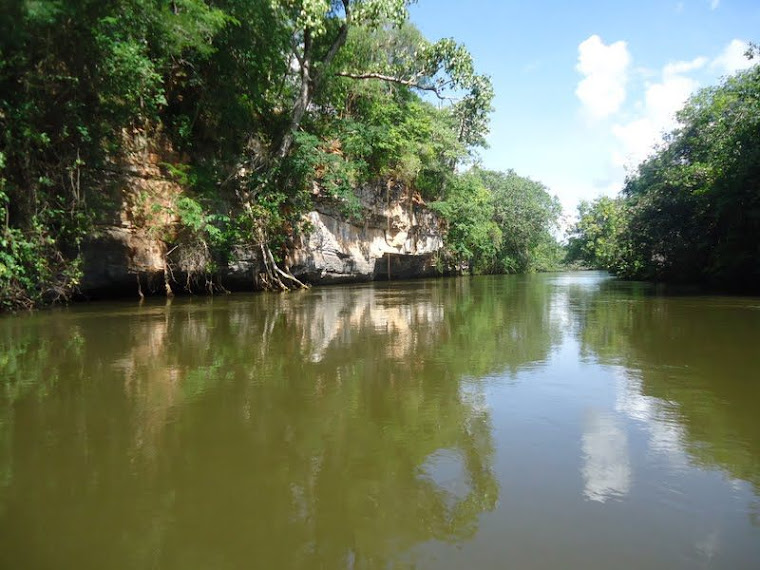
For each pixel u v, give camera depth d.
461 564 1.89
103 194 11.77
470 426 3.40
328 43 18.03
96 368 5.04
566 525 2.16
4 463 2.78
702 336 7.15
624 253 33.44
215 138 15.36
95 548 2.00
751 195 18.64
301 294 15.93
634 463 2.78
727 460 2.81
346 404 3.89
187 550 1.99
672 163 27.48
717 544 2.00
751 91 20.75
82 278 11.94
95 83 10.38
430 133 27.72
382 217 25.05
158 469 2.71
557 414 3.65
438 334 7.48
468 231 33.09
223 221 14.54
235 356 5.71
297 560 1.93
